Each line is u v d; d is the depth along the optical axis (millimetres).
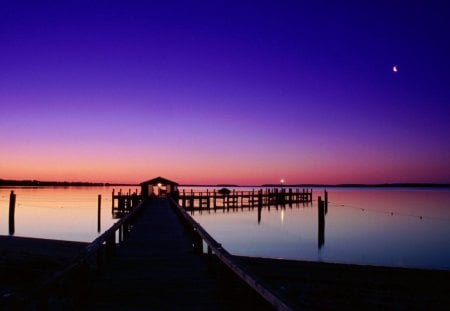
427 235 31656
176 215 21125
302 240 28875
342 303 10516
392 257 22484
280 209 57281
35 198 98438
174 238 13352
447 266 19953
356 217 46031
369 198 96875
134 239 13109
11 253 16359
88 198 100562
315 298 10906
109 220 43219
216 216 46406
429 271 14219
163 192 46406
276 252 23891
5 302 3434
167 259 9742
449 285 12352
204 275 8055
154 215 21359
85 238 29094
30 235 30641
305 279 12969
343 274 13617
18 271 12977
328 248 25562
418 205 66812
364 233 32844
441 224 39062
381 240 29125
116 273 8211
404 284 12430
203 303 6199
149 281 7547
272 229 35031
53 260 14859
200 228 9312
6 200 88562
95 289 6977
